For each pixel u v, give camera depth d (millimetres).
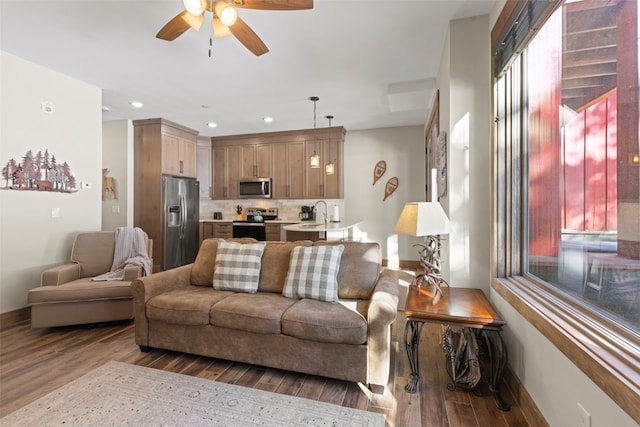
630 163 1098
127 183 5102
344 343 1938
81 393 1887
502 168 2158
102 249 3416
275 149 6305
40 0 2232
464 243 2471
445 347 2199
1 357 2359
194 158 5910
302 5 1848
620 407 940
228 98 4266
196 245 5746
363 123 5699
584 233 1404
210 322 2232
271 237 6070
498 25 2115
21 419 1651
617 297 1183
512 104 2107
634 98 1064
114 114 4926
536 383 1589
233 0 1811
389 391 1930
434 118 3852
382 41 2826
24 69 3141
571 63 1478
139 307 2406
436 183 3449
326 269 2387
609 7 1189
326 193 6031
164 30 2088
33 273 3242
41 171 3305
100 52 2990
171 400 1821
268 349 2105
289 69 3377
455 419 1677
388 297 2025
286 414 1703
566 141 1549
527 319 1617
